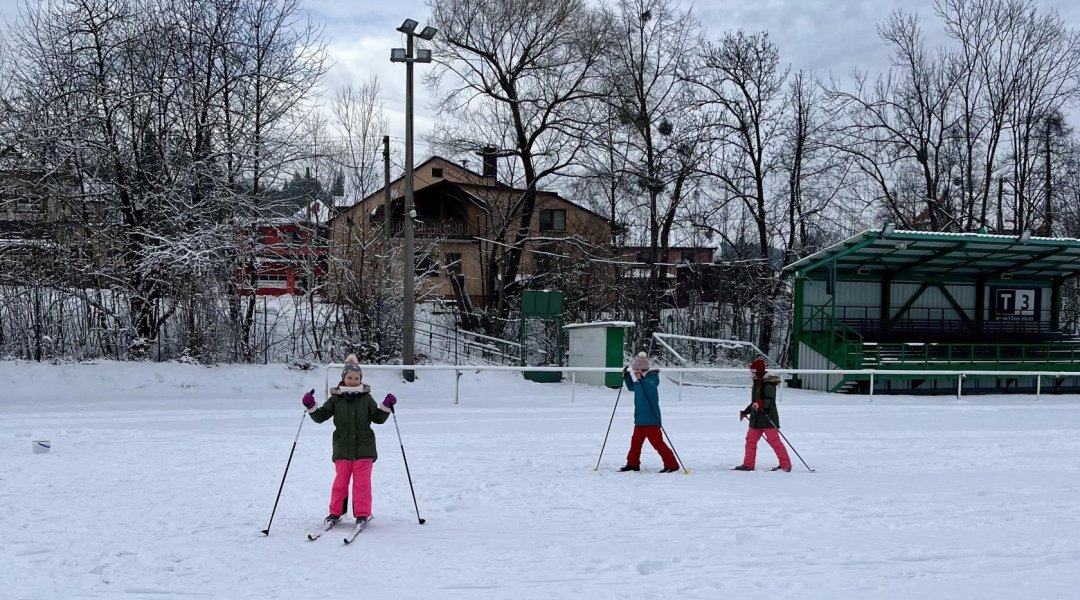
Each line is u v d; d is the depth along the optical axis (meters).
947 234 25.25
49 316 22.95
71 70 22.62
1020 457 12.69
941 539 7.46
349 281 25.78
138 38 22.95
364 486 8.11
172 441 13.30
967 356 28.08
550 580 6.32
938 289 29.31
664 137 34.28
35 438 13.34
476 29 30.41
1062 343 28.69
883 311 28.75
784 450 11.50
